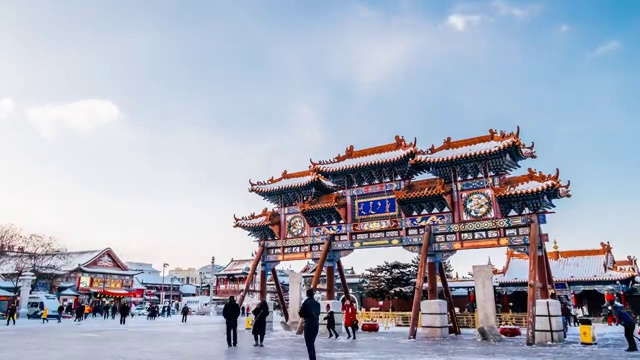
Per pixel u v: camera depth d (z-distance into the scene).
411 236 31.30
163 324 47.81
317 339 26.91
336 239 34.72
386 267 62.97
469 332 33.75
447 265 72.06
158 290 137.62
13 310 45.66
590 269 57.12
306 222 36.53
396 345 22.98
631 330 19.88
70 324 46.62
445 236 30.19
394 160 32.28
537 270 26.19
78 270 90.69
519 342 24.73
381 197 33.34
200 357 17.33
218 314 90.69
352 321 27.16
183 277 176.62
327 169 34.88
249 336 29.30
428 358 17.31
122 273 99.38
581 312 49.03
